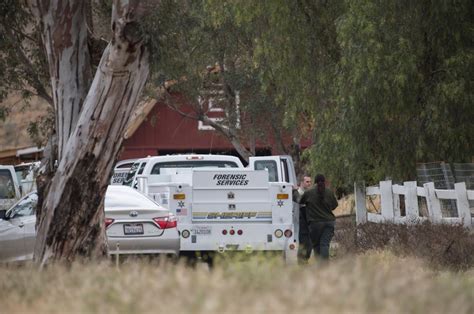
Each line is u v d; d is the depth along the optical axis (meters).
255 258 33.31
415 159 89.81
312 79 96.06
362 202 91.75
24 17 68.25
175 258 69.94
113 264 47.84
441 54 87.88
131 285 28.02
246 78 152.12
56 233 50.25
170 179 82.94
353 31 85.81
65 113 53.12
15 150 162.75
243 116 158.12
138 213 70.31
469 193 74.44
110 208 70.12
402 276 30.27
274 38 95.56
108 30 85.12
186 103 168.25
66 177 50.12
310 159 96.94
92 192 50.28
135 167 97.00
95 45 54.69
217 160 90.56
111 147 50.16
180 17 66.94
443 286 30.62
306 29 95.12
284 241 76.00
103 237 51.41
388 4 86.06
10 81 96.00
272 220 76.25
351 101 87.25
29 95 98.38
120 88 49.19
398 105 86.50
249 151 173.38
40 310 26.44
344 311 23.92
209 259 75.31
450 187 85.31
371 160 91.19
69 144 50.28
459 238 66.38
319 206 74.88
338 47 94.81
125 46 47.94
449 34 87.75
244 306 23.77
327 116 94.62
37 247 51.31
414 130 89.12
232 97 157.50
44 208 50.97
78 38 53.38
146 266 36.28
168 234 70.75
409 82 86.69
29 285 31.28
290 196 76.50
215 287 26.19
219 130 158.88
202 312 23.27
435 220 76.44
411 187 81.44
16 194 97.06
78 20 53.38
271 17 94.25
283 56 95.81
